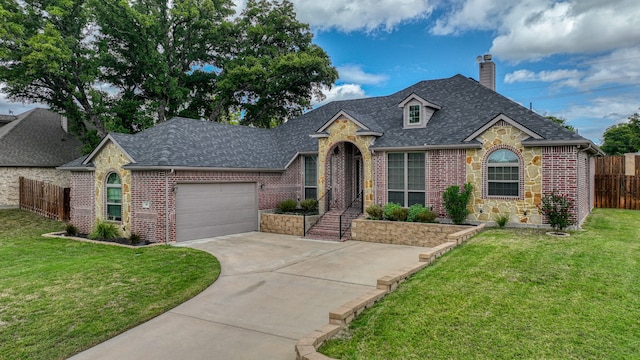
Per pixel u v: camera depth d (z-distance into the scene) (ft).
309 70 98.17
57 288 31.63
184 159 52.65
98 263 39.47
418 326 21.22
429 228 48.55
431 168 55.11
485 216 50.75
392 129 62.59
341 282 32.91
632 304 23.18
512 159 49.06
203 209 55.47
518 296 24.89
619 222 53.06
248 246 49.70
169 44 96.37
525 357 17.70
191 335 22.85
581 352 17.97
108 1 80.12
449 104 63.31
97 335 23.02
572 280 27.43
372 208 55.62
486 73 69.05
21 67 75.77
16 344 21.88
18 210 79.97
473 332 20.27
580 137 45.09
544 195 46.98
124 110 88.22
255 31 97.60
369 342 19.69
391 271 36.27
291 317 25.30
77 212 60.49
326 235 57.41
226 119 123.24
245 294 30.35
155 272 36.35
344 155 65.00
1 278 34.35
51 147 96.63
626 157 78.23
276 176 67.10
